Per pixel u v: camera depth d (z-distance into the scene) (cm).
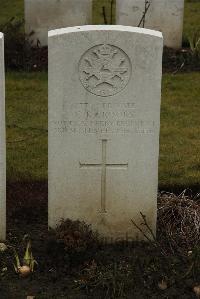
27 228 306
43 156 376
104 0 713
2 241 292
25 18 543
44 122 425
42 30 543
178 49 549
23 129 413
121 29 276
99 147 287
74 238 278
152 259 279
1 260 281
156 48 277
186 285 267
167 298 262
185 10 700
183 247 290
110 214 295
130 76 280
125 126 285
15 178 349
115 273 268
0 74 274
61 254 277
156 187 292
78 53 276
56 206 293
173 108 449
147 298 262
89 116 283
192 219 300
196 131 414
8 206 323
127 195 293
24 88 479
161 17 541
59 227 283
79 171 289
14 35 523
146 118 284
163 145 393
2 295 263
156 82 280
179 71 514
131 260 280
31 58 524
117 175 291
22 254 285
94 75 279
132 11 534
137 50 277
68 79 279
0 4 721
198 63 523
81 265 277
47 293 264
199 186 343
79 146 287
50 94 280
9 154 377
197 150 387
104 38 276
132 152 288
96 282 267
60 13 541
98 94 281
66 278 272
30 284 269
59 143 286
